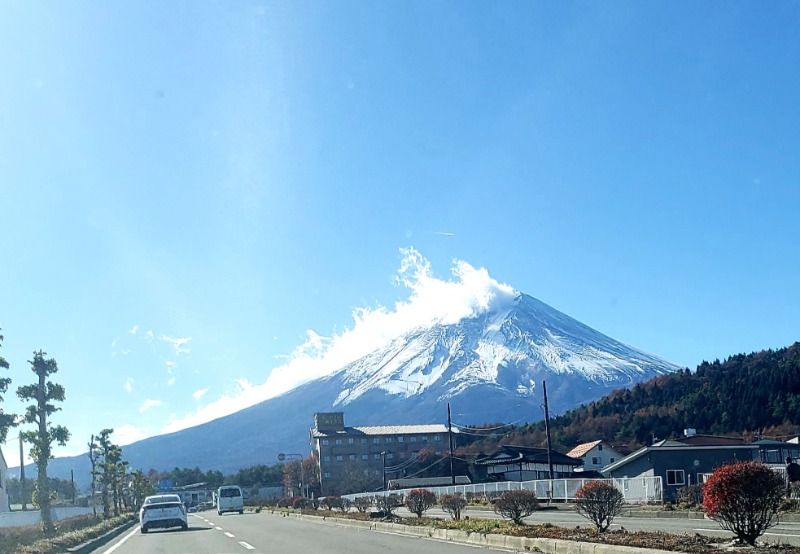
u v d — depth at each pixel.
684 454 49.84
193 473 164.50
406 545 20.31
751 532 14.02
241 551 20.72
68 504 83.75
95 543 27.47
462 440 124.75
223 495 62.38
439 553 17.53
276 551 20.25
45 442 32.00
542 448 93.44
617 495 19.16
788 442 52.84
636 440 87.19
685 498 34.34
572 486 46.16
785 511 24.55
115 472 60.66
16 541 23.39
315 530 29.56
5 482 60.31
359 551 19.17
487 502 49.44
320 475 115.88
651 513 31.31
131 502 92.94
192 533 31.36
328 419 126.75
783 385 77.25
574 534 17.67
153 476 164.75
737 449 50.12
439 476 102.75
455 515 28.48
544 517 31.94
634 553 13.59
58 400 32.84
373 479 102.62
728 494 13.92
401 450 121.06
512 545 17.83
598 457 80.06
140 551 22.67
